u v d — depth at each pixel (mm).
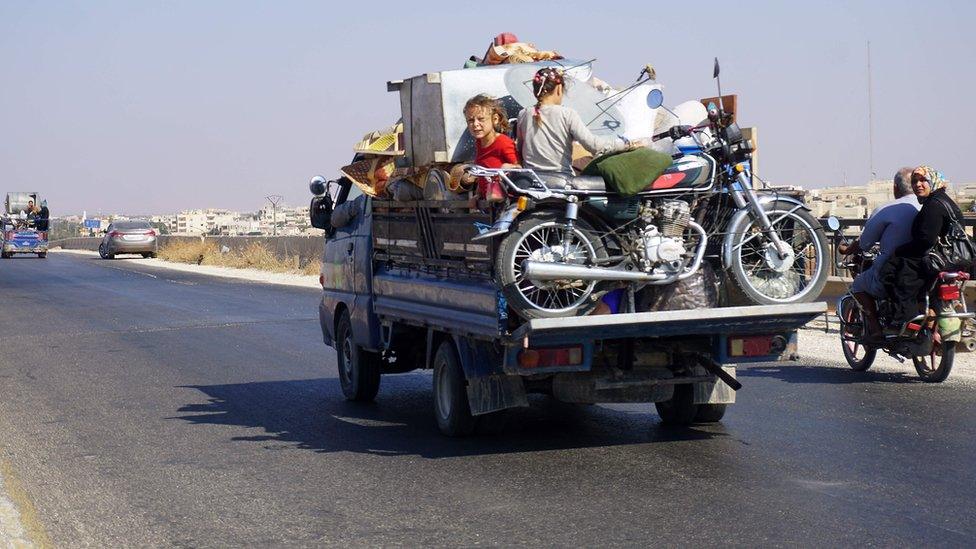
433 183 12664
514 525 9266
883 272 15883
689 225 11289
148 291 43031
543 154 11758
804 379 16797
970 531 8664
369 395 16531
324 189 17797
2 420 15195
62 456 12719
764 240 11617
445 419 13398
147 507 10320
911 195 16125
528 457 12031
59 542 9188
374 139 15203
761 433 12859
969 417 13359
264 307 34250
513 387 12672
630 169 10945
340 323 17125
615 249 11297
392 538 9055
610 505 9773
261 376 19469
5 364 21500
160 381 18953
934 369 16188
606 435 13180
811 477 10570
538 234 11016
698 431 13203
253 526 9570
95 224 163500
